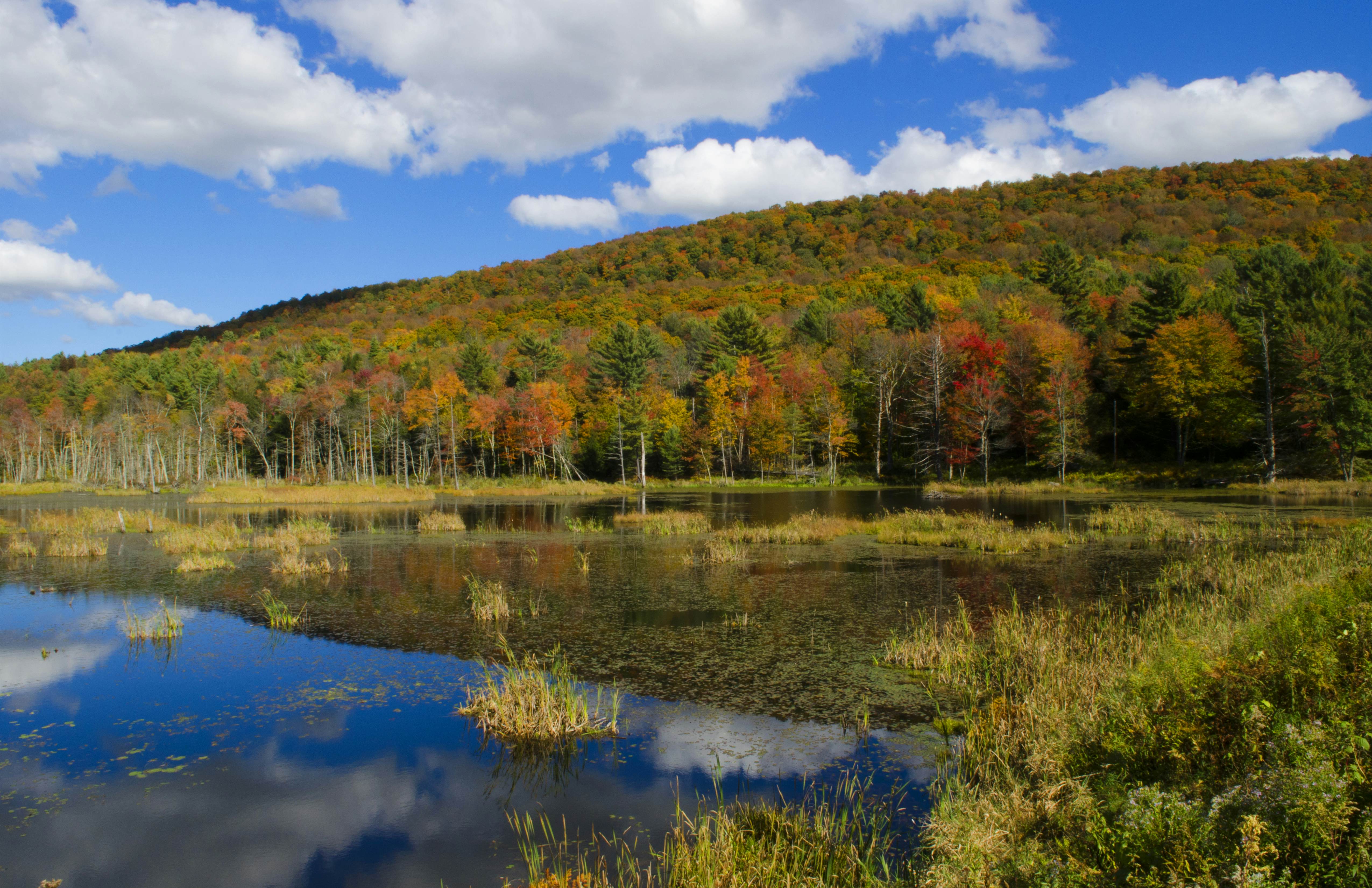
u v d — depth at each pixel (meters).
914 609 15.07
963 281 94.50
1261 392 48.59
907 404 68.38
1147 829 4.50
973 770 7.63
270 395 82.19
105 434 78.19
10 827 7.11
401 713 9.91
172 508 44.16
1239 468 47.03
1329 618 7.53
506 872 6.22
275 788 7.83
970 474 60.09
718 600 16.25
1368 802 4.44
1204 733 5.83
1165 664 7.62
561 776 8.01
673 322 106.00
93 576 20.08
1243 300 54.72
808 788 7.57
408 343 116.56
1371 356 43.03
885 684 10.67
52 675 11.63
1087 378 57.88
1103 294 78.31
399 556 23.34
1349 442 43.00
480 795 7.61
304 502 48.97
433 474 72.12
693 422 74.19
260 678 11.41
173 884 6.16
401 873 6.24
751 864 5.77
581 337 106.94
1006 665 10.75
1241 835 4.36
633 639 13.25
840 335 82.31
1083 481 50.19
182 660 12.34
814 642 12.86
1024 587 16.88
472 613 15.34
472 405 75.12
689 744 8.75
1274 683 6.20
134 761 8.54
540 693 9.58
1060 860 4.82
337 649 12.94
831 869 5.71
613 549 24.67
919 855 6.10
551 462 75.56
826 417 67.62
